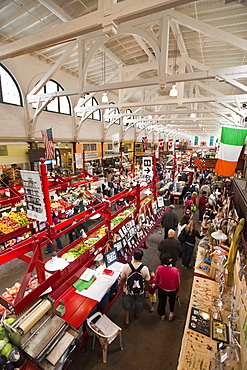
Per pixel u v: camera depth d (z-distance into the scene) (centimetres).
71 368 304
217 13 700
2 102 856
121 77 1105
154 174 783
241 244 289
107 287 359
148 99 1498
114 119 1677
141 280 349
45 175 327
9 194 607
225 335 272
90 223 888
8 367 207
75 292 347
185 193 1089
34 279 367
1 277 516
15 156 939
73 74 1247
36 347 221
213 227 518
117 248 454
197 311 315
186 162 2002
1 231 520
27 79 948
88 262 391
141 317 400
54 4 605
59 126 1194
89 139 1485
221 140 497
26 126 973
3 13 670
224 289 329
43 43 418
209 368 230
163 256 367
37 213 313
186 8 695
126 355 325
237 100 983
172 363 314
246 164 853
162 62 597
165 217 623
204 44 938
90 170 1303
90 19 351
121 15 322
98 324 321
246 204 323
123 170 1541
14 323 227
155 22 566
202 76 596
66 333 249
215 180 1221
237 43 466
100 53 1052
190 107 1498
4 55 480
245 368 190
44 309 245
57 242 658
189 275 530
